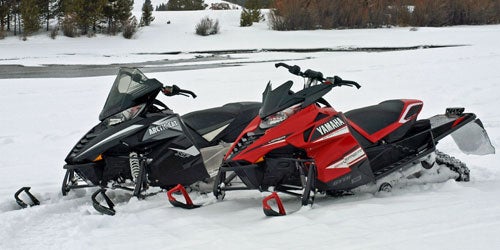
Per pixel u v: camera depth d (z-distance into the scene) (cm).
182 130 508
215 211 453
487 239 340
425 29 3638
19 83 1474
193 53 2834
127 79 509
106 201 468
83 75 1766
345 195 482
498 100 1029
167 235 385
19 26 3625
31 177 621
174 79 1466
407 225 375
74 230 406
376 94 1156
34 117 1013
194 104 1091
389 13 4125
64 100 1191
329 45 2956
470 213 394
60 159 716
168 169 501
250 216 431
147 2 4203
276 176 441
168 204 486
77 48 3136
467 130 528
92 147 474
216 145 535
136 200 489
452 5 4138
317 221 396
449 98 1073
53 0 3728
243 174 441
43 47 3144
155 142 494
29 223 429
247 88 1262
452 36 2994
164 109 524
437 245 334
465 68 1448
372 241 347
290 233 373
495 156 641
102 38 3603
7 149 777
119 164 488
